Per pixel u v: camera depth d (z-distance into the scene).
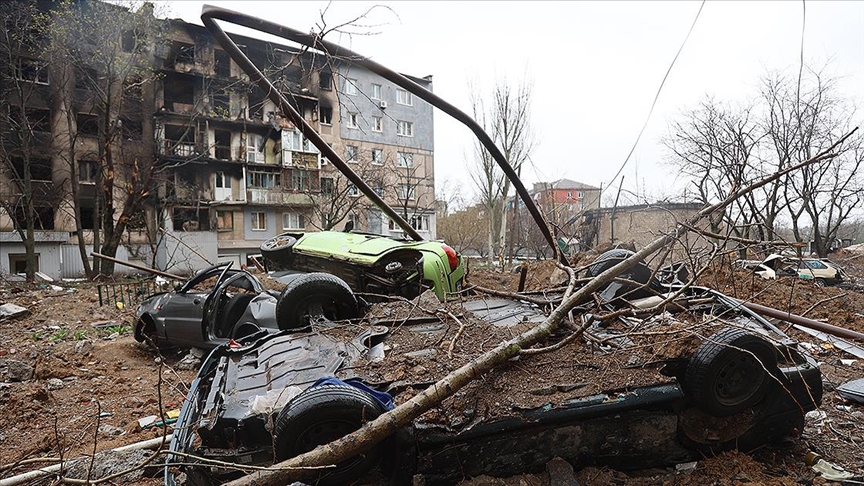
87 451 4.12
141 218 24.59
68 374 6.18
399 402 2.84
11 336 8.34
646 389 3.12
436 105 5.33
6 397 5.21
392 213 6.39
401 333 3.83
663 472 3.31
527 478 2.88
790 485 3.10
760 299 8.62
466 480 2.78
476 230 36.62
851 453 3.67
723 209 4.73
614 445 3.13
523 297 4.67
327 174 29.11
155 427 4.62
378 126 30.98
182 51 25.83
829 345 6.48
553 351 3.31
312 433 2.57
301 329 4.15
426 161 33.19
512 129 23.59
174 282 13.41
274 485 2.34
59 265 22.97
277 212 29.11
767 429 3.59
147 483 3.63
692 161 20.81
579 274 4.93
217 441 2.81
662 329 3.68
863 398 4.50
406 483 2.66
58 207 22.55
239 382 3.27
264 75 4.79
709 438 3.42
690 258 4.12
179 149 25.59
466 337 3.65
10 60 18.91
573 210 12.43
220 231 27.64
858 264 23.61
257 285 6.83
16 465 2.90
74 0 18.92
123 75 19.81
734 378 3.36
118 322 9.55
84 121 23.77
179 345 6.89
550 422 2.90
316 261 7.36
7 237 21.55
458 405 2.84
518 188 5.88
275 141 28.03
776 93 26.22
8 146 21.34
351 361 3.34
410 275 6.42
